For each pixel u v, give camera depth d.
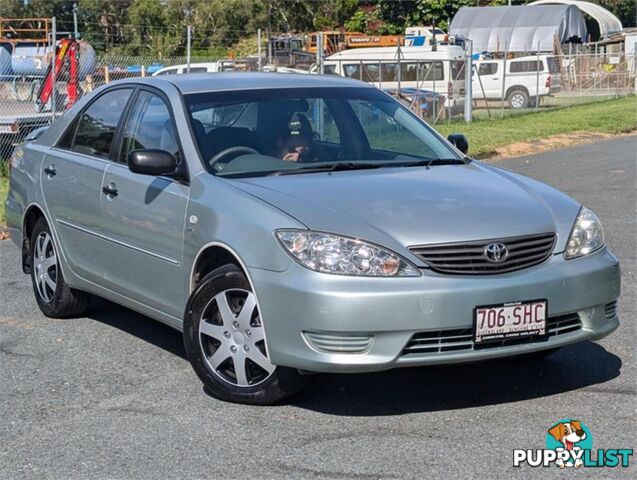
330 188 5.36
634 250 9.45
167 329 6.95
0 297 8.01
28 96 21.73
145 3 42.62
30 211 7.39
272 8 50.28
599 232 5.42
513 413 5.12
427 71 27.91
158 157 5.68
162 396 5.51
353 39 36.94
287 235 4.93
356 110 6.46
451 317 4.77
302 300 4.79
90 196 6.53
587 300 5.13
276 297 4.89
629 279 8.22
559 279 5.03
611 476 4.36
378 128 6.41
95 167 6.56
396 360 4.75
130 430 5.01
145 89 6.52
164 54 40.50
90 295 7.20
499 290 4.86
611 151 19.47
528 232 5.07
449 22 51.06
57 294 7.12
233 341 5.25
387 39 36.50
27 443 4.88
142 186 6.01
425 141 6.48
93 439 4.91
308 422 5.05
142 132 6.32
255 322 5.14
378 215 5.01
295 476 4.41
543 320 4.98
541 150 20.34
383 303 4.71
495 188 5.57
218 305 5.27
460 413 5.14
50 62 19.44
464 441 4.77
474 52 42.59
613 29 55.66
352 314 4.71
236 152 5.84
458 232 4.93
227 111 6.09
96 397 5.54
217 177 5.61
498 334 4.87
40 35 34.97
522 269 5.02
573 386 5.53
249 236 5.07
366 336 4.74
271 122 6.12
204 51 42.09
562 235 5.19
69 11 42.03
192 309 5.38
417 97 24.95
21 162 7.61
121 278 6.27
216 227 5.29
